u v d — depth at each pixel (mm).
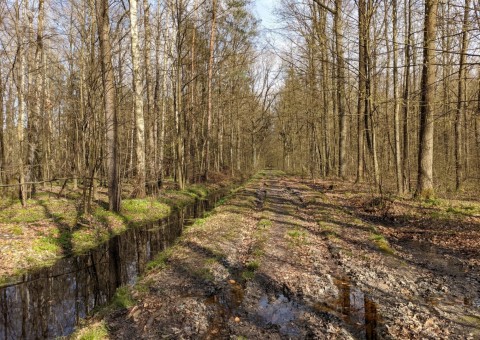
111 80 15102
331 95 31047
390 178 23625
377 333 5613
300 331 5762
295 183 29016
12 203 16141
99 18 14180
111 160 15555
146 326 5969
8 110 20484
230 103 40188
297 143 47562
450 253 9461
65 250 11258
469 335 5449
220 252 9719
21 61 14953
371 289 7289
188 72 27859
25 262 9930
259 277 7996
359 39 14891
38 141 19797
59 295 8234
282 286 7535
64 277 9320
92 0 15516
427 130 14805
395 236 11383
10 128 22453
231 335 5641
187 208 19812
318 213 14508
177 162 26031
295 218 14094
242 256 9656
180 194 22703
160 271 8547
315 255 9430
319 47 19328
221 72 34469
